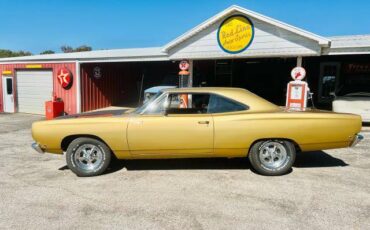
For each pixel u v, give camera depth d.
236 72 17.28
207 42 10.20
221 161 5.58
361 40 9.98
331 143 4.65
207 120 4.63
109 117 4.84
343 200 3.76
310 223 3.19
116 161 5.71
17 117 13.47
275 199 3.81
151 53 11.85
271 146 4.71
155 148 4.73
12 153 6.67
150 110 4.84
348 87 11.10
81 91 13.68
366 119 9.27
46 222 3.32
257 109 4.75
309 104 15.13
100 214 3.49
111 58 12.30
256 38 9.39
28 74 14.74
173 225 3.20
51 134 4.79
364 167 5.15
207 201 3.79
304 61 15.80
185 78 10.98
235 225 3.18
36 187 4.40
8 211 3.61
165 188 4.26
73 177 4.86
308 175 4.73
